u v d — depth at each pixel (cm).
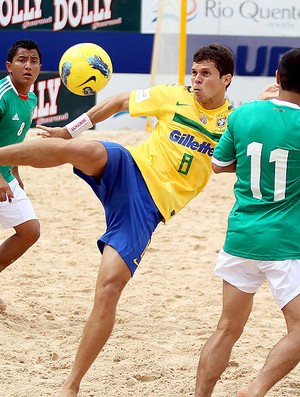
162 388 1258
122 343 1485
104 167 1162
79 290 1853
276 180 1082
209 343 1141
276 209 1086
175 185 1258
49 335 1527
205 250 2280
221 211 2772
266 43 3878
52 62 3828
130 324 1612
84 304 1744
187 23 3859
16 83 1573
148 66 3888
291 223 1082
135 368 1340
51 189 2989
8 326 1542
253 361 1402
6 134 1581
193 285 1930
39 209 2684
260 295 1864
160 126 1280
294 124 1074
